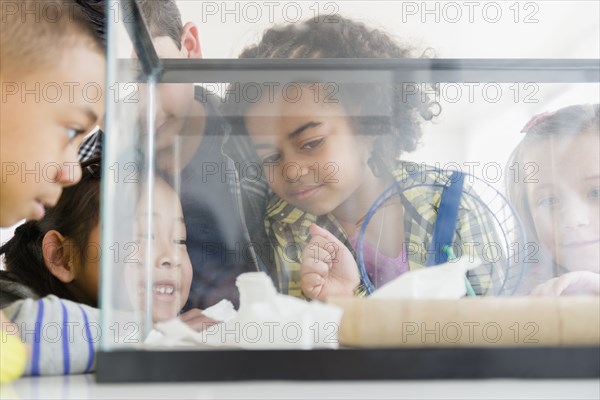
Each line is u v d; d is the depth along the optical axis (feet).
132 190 2.63
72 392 2.06
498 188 3.52
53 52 4.03
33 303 3.12
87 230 3.90
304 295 3.36
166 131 3.39
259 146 3.56
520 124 3.52
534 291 3.26
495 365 2.01
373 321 2.08
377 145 3.55
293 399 1.77
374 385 1.96
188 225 3.44
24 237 4.01
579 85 3.49
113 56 2.32
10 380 2.46
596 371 2.01
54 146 4.05
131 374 1.99
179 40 3.67
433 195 3.51
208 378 2.00
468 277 3.24
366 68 3.48
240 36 3.90
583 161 3.48
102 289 2.05
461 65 3.46
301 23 3.98
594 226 3.43
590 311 2.08
